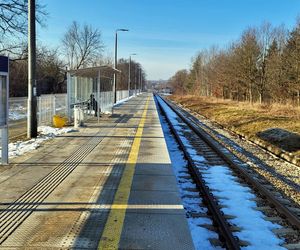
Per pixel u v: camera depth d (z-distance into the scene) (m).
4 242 5.24
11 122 23.11
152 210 6.63
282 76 46.84
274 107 36.50
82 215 6.33
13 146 12.73
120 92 62.84
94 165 10.07
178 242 5.40
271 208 8.52
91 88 27.44
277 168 13.65
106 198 7.24
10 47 29.34
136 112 31.02
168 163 10.42
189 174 11.50
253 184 10.28
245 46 55.22
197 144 18.22
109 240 5.39
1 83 9.27
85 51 84.94
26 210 6.52
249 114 32.41
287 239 6.89
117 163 10.37
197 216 7.73
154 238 5.50
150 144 13.70
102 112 28.81
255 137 20.78
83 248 5.12
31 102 14.86
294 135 18.95
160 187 8.05
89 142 13.92
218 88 79.44
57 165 9.98
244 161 14.68
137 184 8.27
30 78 14.74
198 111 46.81
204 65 99.00
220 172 11.95
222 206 8.55
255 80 54.94
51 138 14.76
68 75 20.81
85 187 7.96
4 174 8.95
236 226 7.35
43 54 52.59
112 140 14.54
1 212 6.41
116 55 47.97
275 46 55.06
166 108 51.62
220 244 6.43
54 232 5.62
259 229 7.27
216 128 27.70
